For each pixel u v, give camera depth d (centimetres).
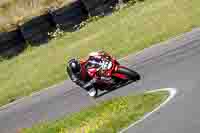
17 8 15925
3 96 9556
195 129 3688
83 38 13150
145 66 7431
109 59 6800
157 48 8725
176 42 8644
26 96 8988
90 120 5356
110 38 11631
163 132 3931
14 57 14338
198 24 9762
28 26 14950
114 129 4612
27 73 11288
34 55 13350
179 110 4338
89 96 7012
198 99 4438
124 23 12706
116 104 5541
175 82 5659
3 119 7825
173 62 6962
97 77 6694
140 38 10388
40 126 6328
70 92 7800
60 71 10200
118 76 6694
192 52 7219
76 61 6831
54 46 13588
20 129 6706
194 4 11875
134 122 4603
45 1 15625
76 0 15175
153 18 11881
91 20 15075
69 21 15112
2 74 12244
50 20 15188
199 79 5331
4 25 15225
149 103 5019
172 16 11362
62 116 6469
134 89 6156
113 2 15275
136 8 14125
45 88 9106
